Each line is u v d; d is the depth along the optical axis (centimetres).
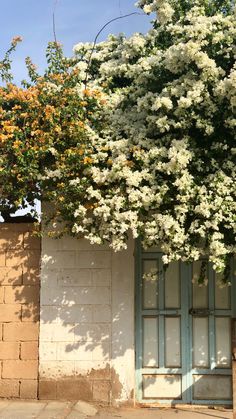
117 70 805
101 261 791
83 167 712
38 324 784
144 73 743
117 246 690
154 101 696
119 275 788
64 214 727
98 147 730
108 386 767
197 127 682
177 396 779
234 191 675
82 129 725
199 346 789
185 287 802
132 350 773
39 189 748
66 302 786
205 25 675
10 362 777
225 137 696
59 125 732
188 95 670
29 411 701
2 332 783
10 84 772
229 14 748
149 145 711
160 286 804
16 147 714
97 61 859
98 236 703
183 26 734
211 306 795
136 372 785
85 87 780
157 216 671
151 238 674
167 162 695
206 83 681
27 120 743
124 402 764
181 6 766
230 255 689
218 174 678
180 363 787
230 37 687
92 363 772
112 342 775
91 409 741
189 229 668
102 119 765
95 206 699
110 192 697
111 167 717
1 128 760
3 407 721
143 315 799
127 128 737
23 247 800
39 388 769
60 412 698
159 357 789
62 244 795
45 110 731
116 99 771
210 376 780
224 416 718
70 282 789
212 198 670
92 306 783
